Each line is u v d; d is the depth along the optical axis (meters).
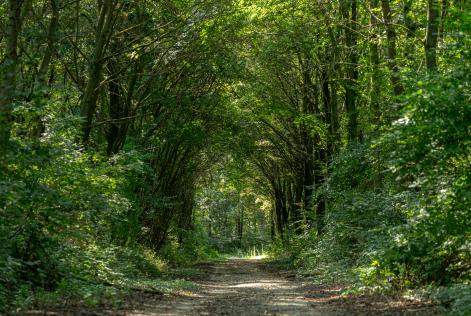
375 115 18.81
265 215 76.88
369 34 19.08
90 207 11.83
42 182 11.28
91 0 21.14
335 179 20.45
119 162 16.11
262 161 44.44
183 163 32.62
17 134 11.85
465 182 9.69
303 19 23.14
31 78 16.20
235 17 20.89
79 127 14.45
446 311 8.34
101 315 8.63
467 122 9.05
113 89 22.41
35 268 11.03
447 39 15.20
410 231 10.33
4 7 18.27
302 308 10.60
